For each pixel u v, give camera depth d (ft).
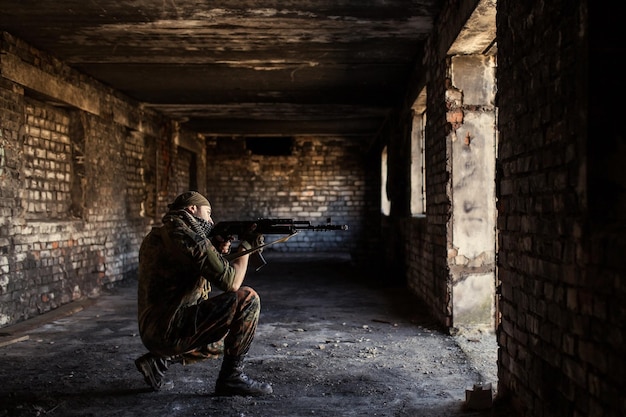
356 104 31.73
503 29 10.65
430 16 17.63
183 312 10.44
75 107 23.41
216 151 48.24
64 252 22.22
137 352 14.97
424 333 16.98
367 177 47.96
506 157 10.46
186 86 27.12
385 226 36.27
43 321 18.84
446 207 17.04
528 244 9.25
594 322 6.88
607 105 6.99
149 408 10.50
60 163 23.57
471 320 16.80
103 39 19.47
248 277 30.99
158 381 11.43
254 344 15.71
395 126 31.22
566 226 7.70
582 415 7.23
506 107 10.49
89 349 15.33
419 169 26.07
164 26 18.20
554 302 8.14
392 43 20.51
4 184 18.12
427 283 20.76
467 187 16.87
